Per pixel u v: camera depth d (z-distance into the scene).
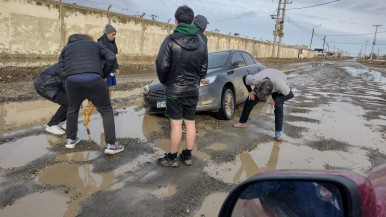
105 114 4.21
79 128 5.39
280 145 5.08
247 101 5.79
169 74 3.82
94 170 3.79
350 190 1.23
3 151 4.23
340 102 9.52
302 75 19.80
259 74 5.52
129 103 7.75
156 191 3.34
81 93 4.06
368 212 1.27
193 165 4.11
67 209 2.91
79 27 17.38
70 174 3.65
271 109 7.98
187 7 3.79
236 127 5.99
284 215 1.37
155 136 5.22
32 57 15.10
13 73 10.42
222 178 3.75
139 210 2.95
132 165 4.00
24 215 2.78
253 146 4.96
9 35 14.05
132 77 13.53
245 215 1.45
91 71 3.99
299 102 9.16
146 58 22.72
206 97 5.93
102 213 2.87
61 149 4.41
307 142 5.29
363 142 5.39
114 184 3.46
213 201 3.20
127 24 20.58
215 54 7.18
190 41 3.74
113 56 4.30
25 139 4.73
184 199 3.20
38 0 14.99
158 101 6.14
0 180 3.41
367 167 4.28
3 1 13.62
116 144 4.41
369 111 8.24
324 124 6.58
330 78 18.36
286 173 1.35
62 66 4.18
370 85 15.14
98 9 18.31
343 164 4.36
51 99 4.77
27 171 3.66
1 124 5.42
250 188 1.41
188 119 4.00
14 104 6.95
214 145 4.94
